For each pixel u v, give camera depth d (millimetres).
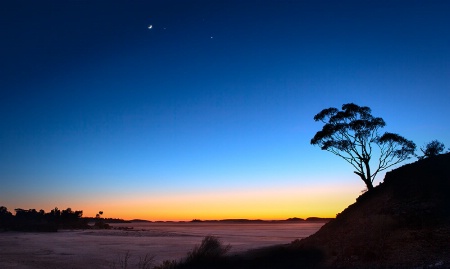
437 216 23906
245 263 26562
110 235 108875
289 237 93688
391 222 25047
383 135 38031
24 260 41031
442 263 17625
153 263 37344
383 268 18938
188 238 94625
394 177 33781
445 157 31625
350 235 27375
